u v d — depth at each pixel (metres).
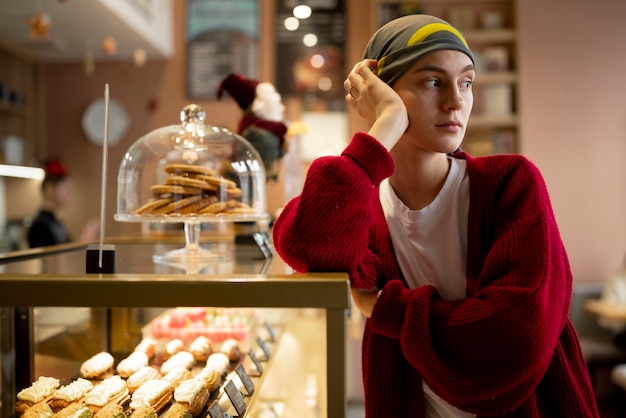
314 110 3.79
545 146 3.84
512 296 0.68
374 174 0.73
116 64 3.88
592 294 3.60
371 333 0.85
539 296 0.68
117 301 0.68
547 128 3.85
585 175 3.84
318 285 0.66
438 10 3.70
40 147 3.86
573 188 3.84
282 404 1.63
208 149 1.11
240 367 1.10
